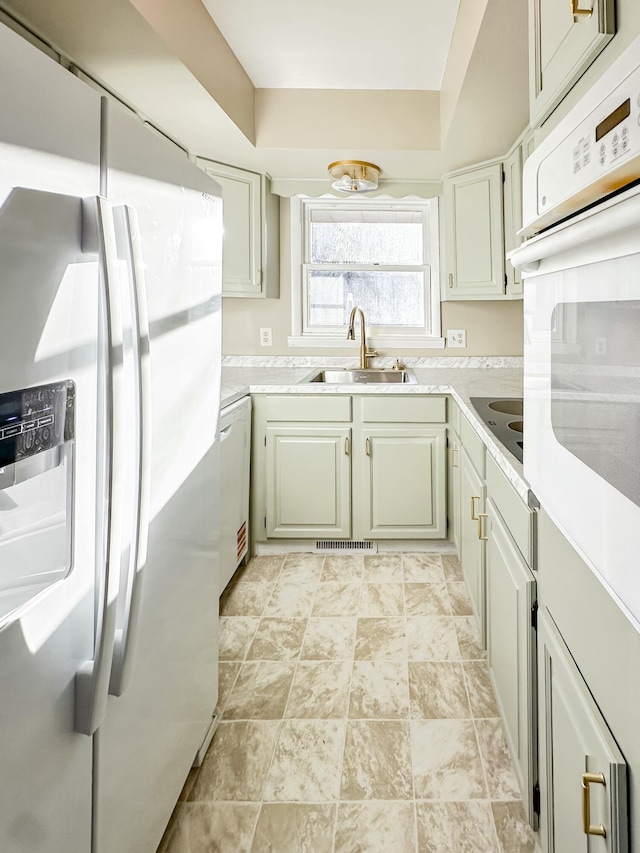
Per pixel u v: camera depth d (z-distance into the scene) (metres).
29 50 0.60
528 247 0.77
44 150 0.62
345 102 2.49
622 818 0.59
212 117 2.15
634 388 0.51
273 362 3.23
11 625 0.59
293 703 1.58
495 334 3.17
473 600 1.90
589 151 0.60
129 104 1.74
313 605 2.18
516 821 1.18
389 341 3.21
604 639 0.65
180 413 1.08
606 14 0.63
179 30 1.68
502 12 1.50
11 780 0.60
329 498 2.64
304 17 1.96
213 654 1.41
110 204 0.71
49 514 0.65
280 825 1.19
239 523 2.42
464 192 2.73
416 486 2.63
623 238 0.52
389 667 1.75
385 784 1.29
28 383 0.60
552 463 0.77
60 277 0.65
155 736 1.00
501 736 1.44
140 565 0.81
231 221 2.74
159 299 0.95
